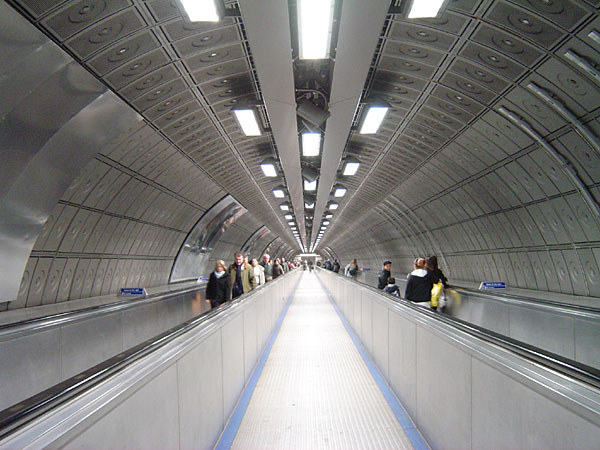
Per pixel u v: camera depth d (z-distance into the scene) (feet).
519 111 19.04
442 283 23.79
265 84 16.16
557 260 25.68
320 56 14.35
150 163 25.46
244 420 12.87
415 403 12.05
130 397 5.69
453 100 20.36
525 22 13.64
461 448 8.39
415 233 53.26
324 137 24.22
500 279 34.22
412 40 16.01
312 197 50.52
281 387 16.11
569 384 4.98
